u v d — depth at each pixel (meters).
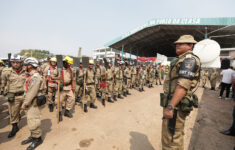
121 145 2.74
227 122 3.76
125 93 6.93
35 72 2.57
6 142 2.67
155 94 7.73
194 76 1.36
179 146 1.40
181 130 1.42
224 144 2.69
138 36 26.45
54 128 3.27
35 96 2.49
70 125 3.47
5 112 4.17
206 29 16.86
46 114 4.11
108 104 5.41
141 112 4.69
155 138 3.05
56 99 3.77
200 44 5.34
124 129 3.41
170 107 1.28
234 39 19.19
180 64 1.40
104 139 2.92
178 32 22.58
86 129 3.30
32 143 2.51
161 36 27.06
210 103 5.59
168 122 1.45
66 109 3.98
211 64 5.18
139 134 3.20
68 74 3.85
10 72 2.82
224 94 7.65
